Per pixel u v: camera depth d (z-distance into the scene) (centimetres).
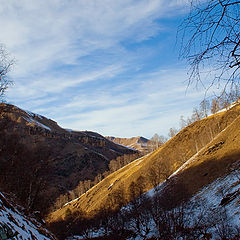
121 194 4472
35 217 1658
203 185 3188
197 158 4312
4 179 1981
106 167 16738
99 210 4434
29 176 2141
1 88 1309
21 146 2153
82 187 10956
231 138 4006
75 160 16588
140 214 2609
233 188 2511
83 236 3641
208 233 1652
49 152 2481
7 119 1867
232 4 204
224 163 3375
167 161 5922
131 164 8894
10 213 851
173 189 3369
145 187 4266
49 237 1119
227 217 1836
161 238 1842
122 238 2939
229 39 212
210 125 5944
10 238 591
